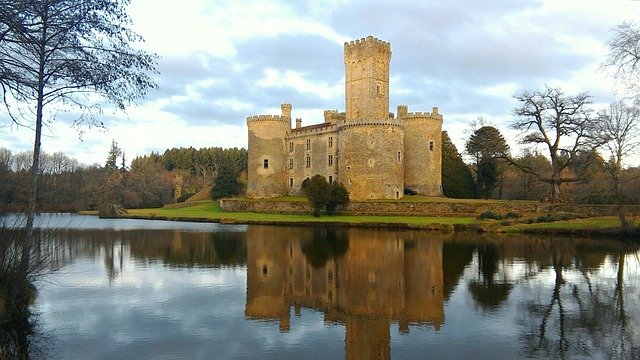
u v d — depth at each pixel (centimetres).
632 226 3459
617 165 3769
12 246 1600
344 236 3769
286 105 7606
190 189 12044
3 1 1120
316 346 1226
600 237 3522
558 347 1195
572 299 1680
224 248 3086
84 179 8938
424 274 2153
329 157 6769
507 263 2425
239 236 3844
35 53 1377
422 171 6419
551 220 4188
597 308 1559
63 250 3011
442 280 2023
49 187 6881
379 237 3662
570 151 5012
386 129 5981
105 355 1162
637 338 1260
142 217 6706
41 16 1271
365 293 1800
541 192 7262
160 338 1290
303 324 1420
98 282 2014
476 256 2653
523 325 1381
